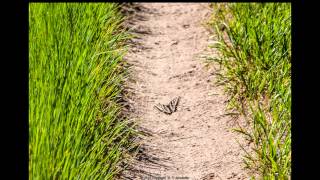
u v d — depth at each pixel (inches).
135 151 359.3
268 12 458.9
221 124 399.9
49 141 272.7
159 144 377.1
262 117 362.9
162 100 431.8
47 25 380.2
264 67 415.2
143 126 393.1
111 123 357.1
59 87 306.7
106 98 383.9
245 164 352.2
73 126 298.2
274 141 350.0
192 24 555.5
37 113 277.4
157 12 584.1
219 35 498.0
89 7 432.8
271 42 420.5
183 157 366.6
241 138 379.2
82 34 391.9
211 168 354.9
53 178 262.1
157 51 506.9
